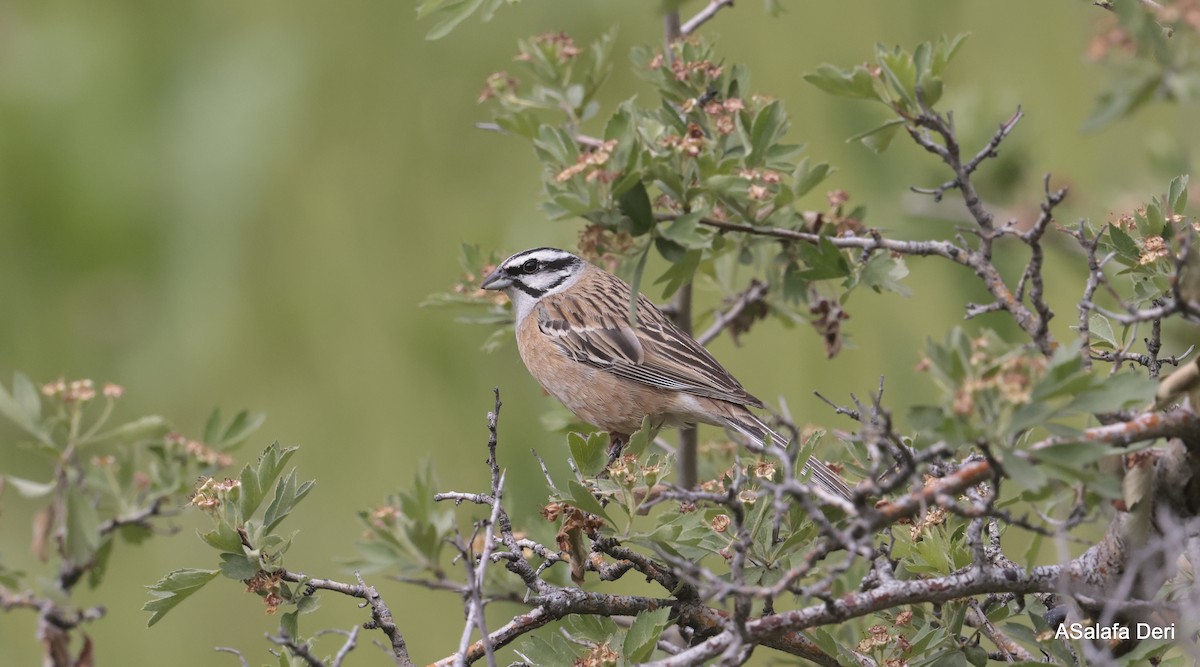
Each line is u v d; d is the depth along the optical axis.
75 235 12.15
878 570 6.65
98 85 12.23
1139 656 6.09
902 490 7.39
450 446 12.27
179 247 12.25
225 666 12.33
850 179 11.95
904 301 12.14
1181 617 5.89
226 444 6.33
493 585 6.73
